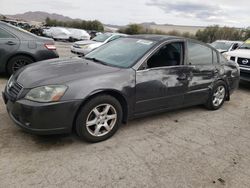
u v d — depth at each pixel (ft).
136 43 14.42
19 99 10.57
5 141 11.10
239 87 26.94
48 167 9.61
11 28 20.72
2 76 22.16
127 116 12.65
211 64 16.72
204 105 17.78
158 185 9.16
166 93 13.88
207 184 9.48
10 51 20.24
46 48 21.61
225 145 12.71
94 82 11.12
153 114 14.94
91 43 38.83
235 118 16.79
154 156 11.06
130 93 12.26
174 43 14.48
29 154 10.33
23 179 8.84
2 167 9.36
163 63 13.74
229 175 10.16
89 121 11.36
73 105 10.57
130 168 10.03
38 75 11.30
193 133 13.79
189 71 14.92
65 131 10.84
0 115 13.60
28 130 10.46
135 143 12.05
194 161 10.94
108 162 10.29
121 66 12.79
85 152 10.87
